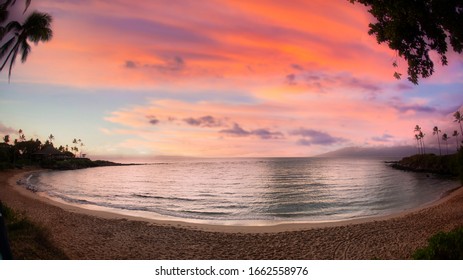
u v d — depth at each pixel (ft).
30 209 74.08
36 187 150.51
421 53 31.35
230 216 82.17
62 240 41.88
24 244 29.89
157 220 65.05
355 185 177.58
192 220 72.90
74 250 37.01
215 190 159.12
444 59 30.78
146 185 189.06
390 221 64.23
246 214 86.07
